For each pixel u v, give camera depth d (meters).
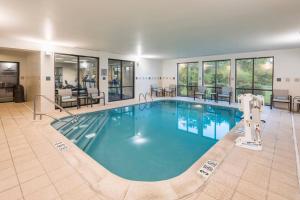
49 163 2.73
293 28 4.46
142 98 10.26
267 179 2.33
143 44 6.46
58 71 9.57
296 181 2.29
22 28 4.41
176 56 9.83
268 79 7.94
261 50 7.75
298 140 3.72
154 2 2.97
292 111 6.73
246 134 3.44
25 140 3.65
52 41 5.93
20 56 8.34
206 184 2.23
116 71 9.48
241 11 3.37
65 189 2.12
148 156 3.53
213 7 3.18
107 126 5.51
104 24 4.12
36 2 2.94
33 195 2.01
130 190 2.12
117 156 3.52
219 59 9.21
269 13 3.46
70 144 3.48
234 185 2.21
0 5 3.05
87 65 8.48
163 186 2.20
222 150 3.21
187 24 4.12
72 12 3.38
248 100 3.41
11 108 6.93
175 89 11.17
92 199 1.95
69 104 7.63
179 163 3.25
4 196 1.98
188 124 5.80
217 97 9.15
